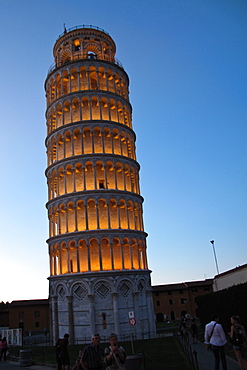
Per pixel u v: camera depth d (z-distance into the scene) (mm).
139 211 53344
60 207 50250
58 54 61875
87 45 60062
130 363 18422
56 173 52312
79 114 54156
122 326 44531
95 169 50375
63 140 53125
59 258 48594
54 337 46656
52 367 26922
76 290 45625
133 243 50219
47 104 59781
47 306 89375
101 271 45375
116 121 55688
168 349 31859
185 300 100188
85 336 43781
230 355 22750
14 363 31109
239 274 44031
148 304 49062
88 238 47000
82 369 12180
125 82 60625
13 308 87375
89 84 55281
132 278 47031
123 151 55188
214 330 15742
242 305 28422
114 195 49719
